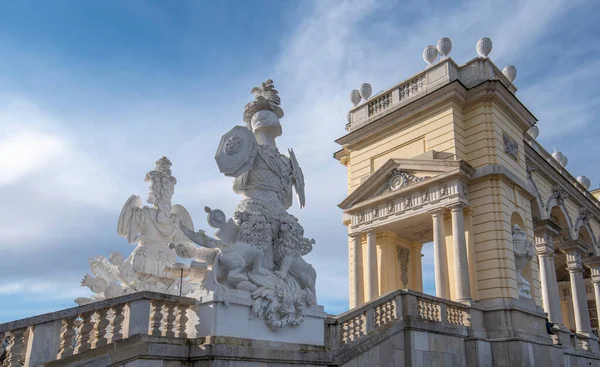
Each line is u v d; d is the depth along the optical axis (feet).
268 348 27.53
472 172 65.36
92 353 22.99
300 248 32.19
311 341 30.89
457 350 49.60
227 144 31.32
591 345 83.71
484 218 63.67
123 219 46.14
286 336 29.35
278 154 34.04
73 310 23.73
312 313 31.32
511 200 66.49
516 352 53.88
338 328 36.86
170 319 26.43
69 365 21.31
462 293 59.62
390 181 71.82
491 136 67.21
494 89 67.87
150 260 45.19
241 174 31.83
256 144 32.91
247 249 29.07
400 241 77.61
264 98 34.91
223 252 28.14
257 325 27.86
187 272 28.35
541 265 81.20
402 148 74.84
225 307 26.45
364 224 73.82
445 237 64.90
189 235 27.66
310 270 32.22
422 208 66.59
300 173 35.53
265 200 31.71
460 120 69.82
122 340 23.65
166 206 48.29
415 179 68.64
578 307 89.86
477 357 50.57
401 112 74.38
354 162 81.51
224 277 28.07
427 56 75.25
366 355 37.63
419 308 47.06
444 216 65.67
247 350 26.09
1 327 22.00
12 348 22.53
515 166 70.49
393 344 41.11
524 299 62.54
